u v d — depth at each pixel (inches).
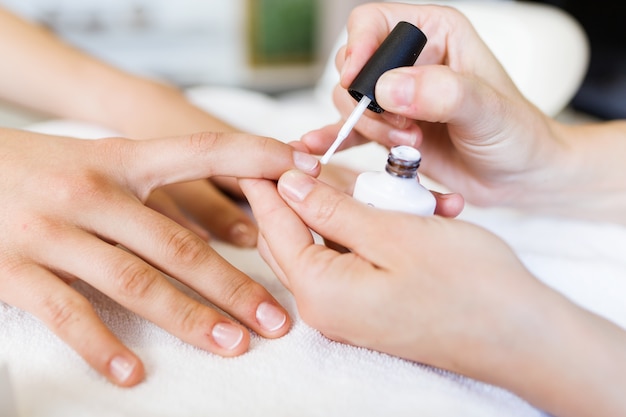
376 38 17.8
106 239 16.6
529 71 31.9
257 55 86.9
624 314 17.0
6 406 11.9
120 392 13.2
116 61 78.6
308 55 90.4
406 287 12.9
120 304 15.6
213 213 21.5
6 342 14.5
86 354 13.7
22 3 70.2
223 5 81.0
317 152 20.6
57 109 30.0
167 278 17.0
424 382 13.9
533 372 13.0
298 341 15.3
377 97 15.7
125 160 17.8
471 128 17.3
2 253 15.6
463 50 19.3
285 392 13.4
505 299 12.7
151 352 14.6
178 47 81.4
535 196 22.6
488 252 13.5
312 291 13.8
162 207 21.1
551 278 17.8
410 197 14.9
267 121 32.2
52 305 14.6
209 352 14.7
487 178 21.7
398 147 15.6
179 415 12.6
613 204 22.8
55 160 17.5
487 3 38.9
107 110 28.8
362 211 14.4
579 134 22.0
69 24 73.8
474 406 13.5
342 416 12.7
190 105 29.0
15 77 30.0
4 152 17.7
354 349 15.1
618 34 61.5
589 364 12.8
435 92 14.8
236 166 17.0
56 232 15.8
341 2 84.5
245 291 15.9
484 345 13.0
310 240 14.9
